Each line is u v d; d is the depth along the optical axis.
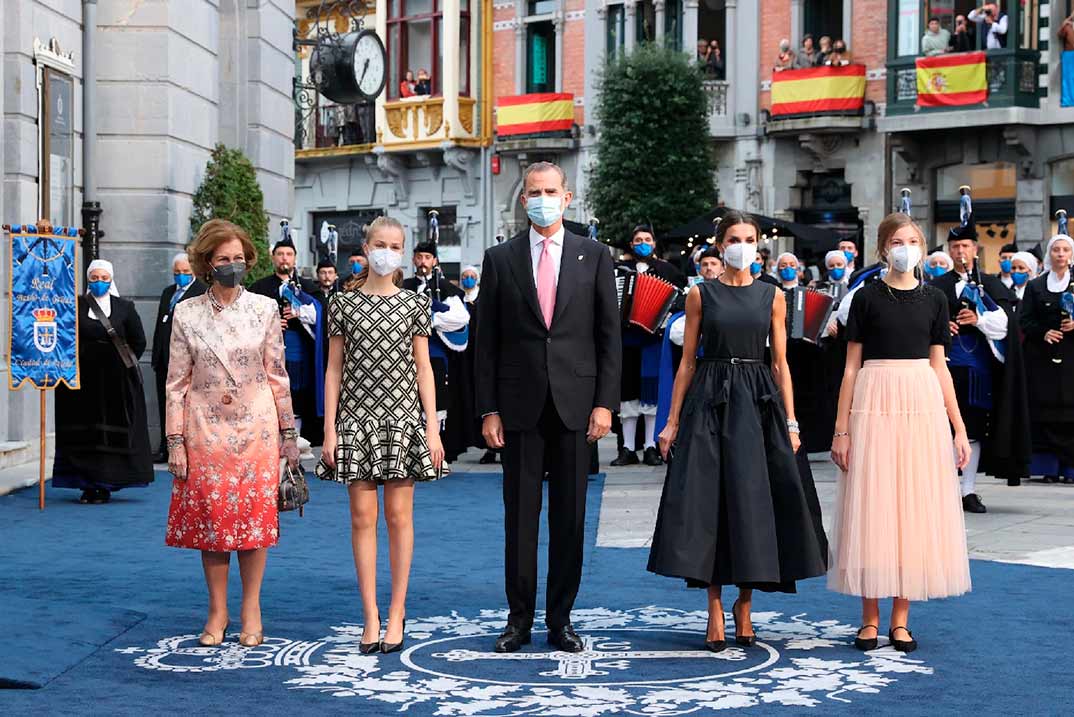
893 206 33.53
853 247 17.12
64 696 7.05
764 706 6.86
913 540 7.96
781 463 7.97
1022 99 31.14
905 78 32.69
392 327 8.07
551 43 40.62
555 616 8.11
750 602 8.47
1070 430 15.23
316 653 7.97
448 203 42.31
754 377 8.05
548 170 8.12
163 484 15.52
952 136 32.50
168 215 18.48
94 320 14.02
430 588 9.84
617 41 38.50
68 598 9.41
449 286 16.78
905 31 32.88
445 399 16.91
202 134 19.66
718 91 36.38
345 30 43.16
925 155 33.06
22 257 13.55
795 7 35.47
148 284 18.44
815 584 10.02
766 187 36.03
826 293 15.44
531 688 7.22
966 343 13.27
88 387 14.03
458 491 15.05
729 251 8.14
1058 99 31.11
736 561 7.80
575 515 8.08
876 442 8.05
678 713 6.75
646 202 34.12
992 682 7.28
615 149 34.59
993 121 31.16
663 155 34.44
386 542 11.38
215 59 20.22
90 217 17.55
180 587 9.82
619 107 34.53
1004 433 13.26
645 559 10.94
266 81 21.38
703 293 8.16
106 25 18.41
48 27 17.27
